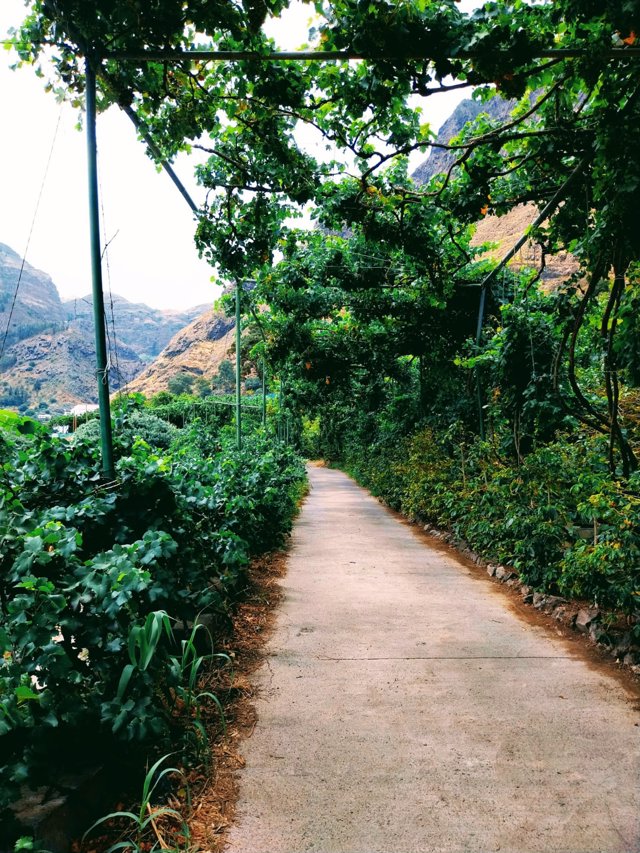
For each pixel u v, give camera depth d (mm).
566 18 3244
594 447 5820
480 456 8070
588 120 4703
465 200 5914
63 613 2154
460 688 3330
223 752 2617
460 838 2033
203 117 4684
